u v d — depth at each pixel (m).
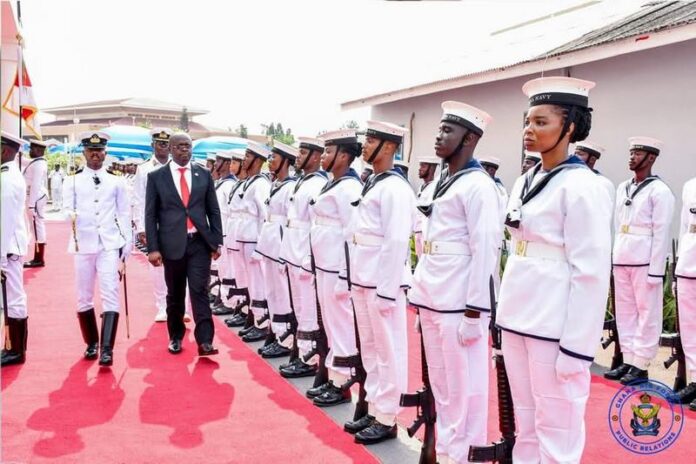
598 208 2.80
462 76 10.18
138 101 38.00
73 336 6.85
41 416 4.61
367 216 4.38
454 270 3.61
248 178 7.46
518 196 3.13
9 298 5.71
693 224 5.34
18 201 5.30
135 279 10.65
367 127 4.38
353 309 4.73
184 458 3.99
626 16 9.44
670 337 5.78
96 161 6.04
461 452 3.66
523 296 2.99
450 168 3.73
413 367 6.11
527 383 3.07
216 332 7.29
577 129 3.00
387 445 4.30
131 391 5.18
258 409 4.86
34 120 6.67
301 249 5.83
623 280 6.03
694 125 7.70
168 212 6.14
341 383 5.05
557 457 2.88
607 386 5.75
